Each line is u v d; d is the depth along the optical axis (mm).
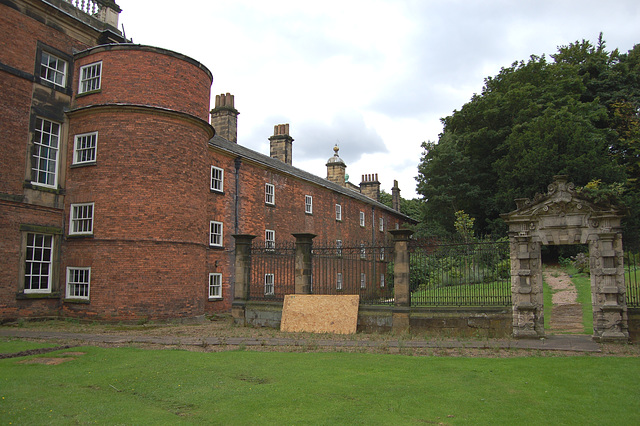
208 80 18906
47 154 16625
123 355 9930
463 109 37031
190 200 17219
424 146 39125
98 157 16359
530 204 11914
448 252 13344
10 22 15445
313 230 30312
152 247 16062
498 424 5516
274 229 25938
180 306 16422
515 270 11977
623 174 29094
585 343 10953
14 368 8555
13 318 15086
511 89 34500
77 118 17000
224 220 21812
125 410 6113
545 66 36344
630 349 10219
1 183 14930
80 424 5555
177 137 17047
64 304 16234
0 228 14867
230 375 8094
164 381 7684
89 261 15984
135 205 16047
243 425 5504
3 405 6242
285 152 33688
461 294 14906
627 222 25266
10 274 15094
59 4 17516
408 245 13219
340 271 31688
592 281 11453
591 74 37969
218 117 27438
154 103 16750
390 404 6316
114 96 16625
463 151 36312
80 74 17484
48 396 6727
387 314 13094
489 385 7297
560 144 29453
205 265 18312
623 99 35469
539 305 11734
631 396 6672
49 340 11781
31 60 16078
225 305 21297
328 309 13711
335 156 44000
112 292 15586
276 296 16344
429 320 12602
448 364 8867
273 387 7234
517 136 31172
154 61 16969
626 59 38844
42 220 16125
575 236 11578
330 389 7094
